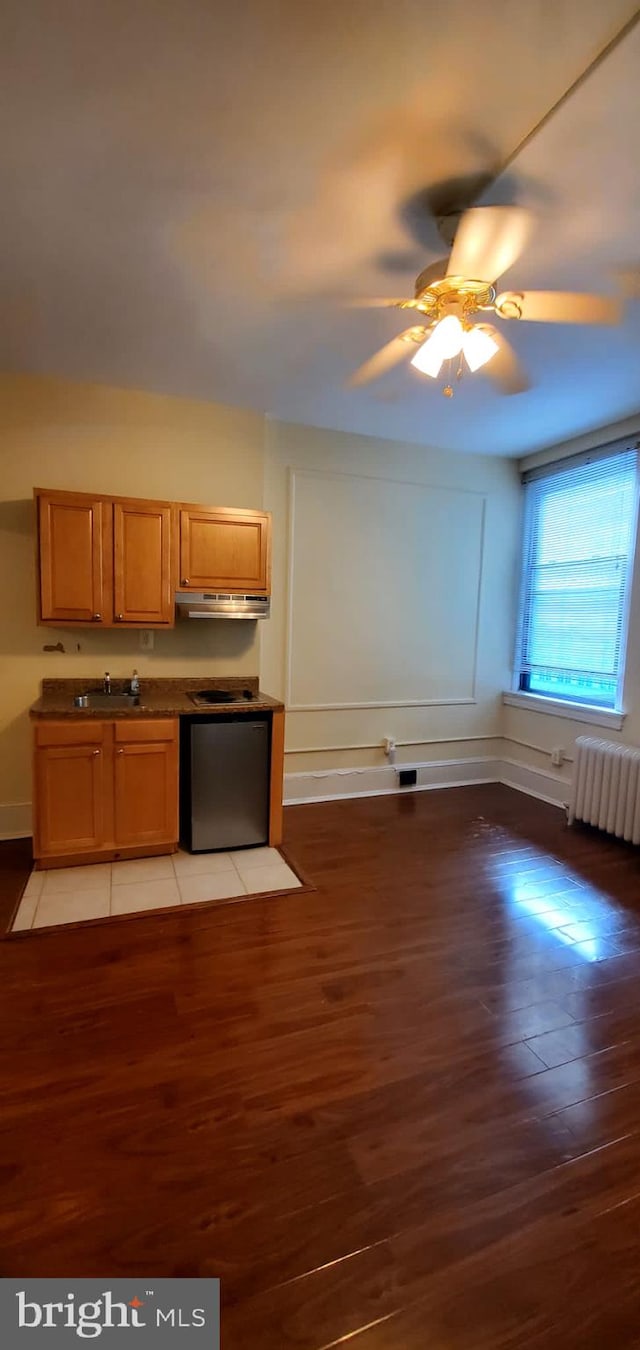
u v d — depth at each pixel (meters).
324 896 2.91
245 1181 1.45
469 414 3.71
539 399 3.40
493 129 1.47
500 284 2.20
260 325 2.58
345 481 4.18
